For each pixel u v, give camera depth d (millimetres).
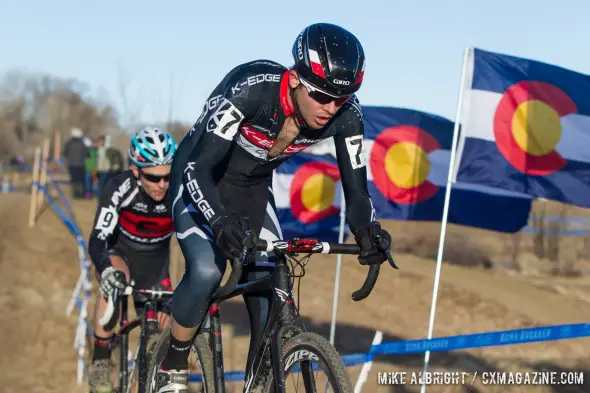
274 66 3172
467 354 7406
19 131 48969
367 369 5094
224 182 3496
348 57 2762
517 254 14094
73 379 6320
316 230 6762
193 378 5289
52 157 39562
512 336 4273
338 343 7797
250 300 3332
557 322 9242
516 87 5180
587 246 13977
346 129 3252
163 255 5148
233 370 6422
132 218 4824
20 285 10164
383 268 12773
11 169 35625
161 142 4359
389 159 6332
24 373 6414
